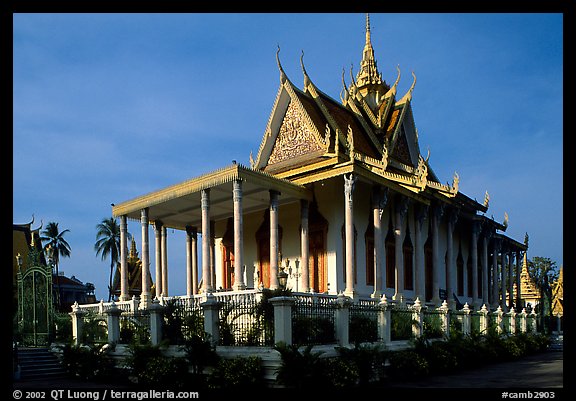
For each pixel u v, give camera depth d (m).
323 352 17.25
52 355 24.56
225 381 16.05
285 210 31.72
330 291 28.47
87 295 78.19
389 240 32.41
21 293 28.27
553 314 53.50
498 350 29.05
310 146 31.70
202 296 21.31
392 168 36.34
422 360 20.94
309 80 34.44
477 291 41.25
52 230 72.69
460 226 43.31
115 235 75.75
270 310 17.20
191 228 35.97
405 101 39.62
